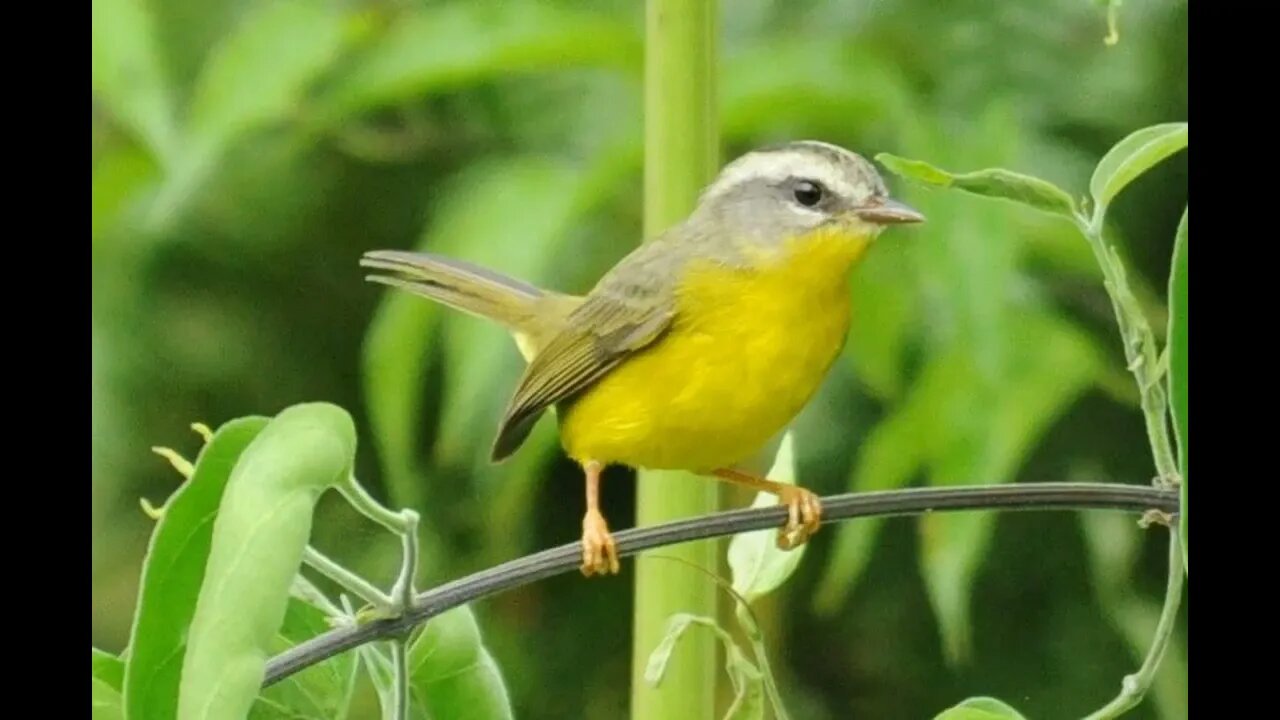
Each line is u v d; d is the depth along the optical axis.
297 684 3.67
